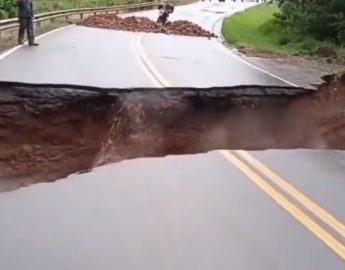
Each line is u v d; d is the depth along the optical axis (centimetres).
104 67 1224
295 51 2214
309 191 548
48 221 441
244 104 997
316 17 2416
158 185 548
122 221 446
